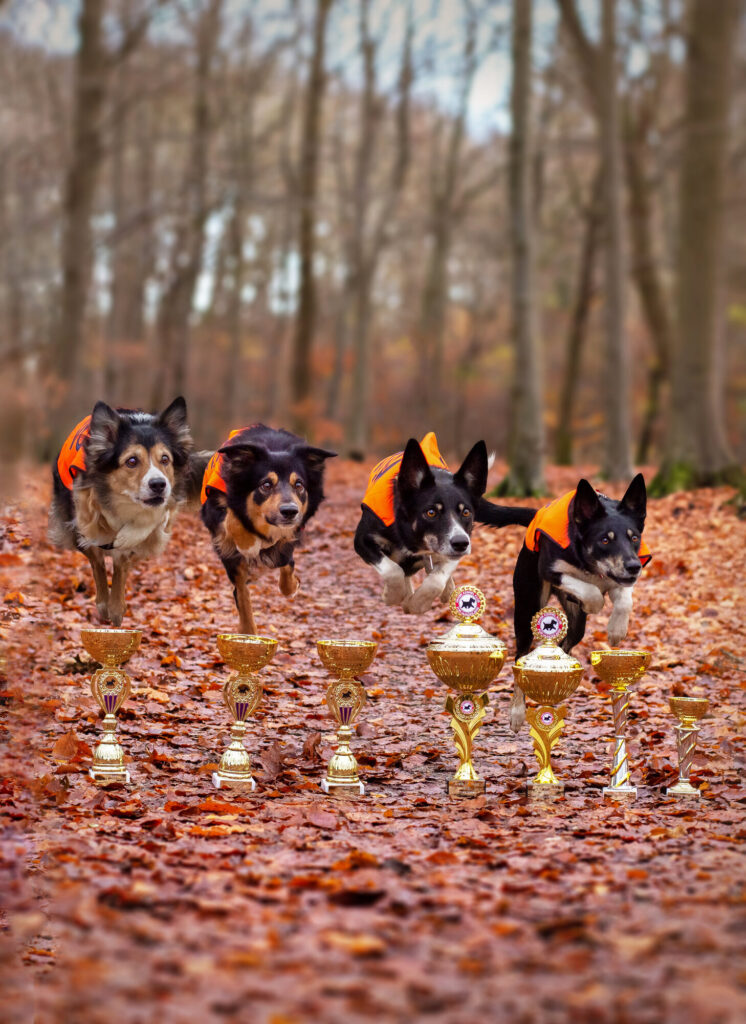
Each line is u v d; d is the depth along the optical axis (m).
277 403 42.28
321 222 42.72
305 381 29.27
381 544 6.90
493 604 10.12
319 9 29.00
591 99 22.16
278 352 41.03
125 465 6.93
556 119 34.09
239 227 34.78
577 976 3.06
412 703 7.64
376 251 30.83
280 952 3.28
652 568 10.92
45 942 3.72
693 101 16.69
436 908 3.71
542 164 29.31
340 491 16.94
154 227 36.06
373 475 7.21
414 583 10.62
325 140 33.75
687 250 16.39
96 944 3.35
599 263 30.55
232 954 3.25
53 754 5.82
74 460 7.09
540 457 16.59
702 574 10.60
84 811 5.05
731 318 41.03
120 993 3.00
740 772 6.05
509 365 47.44
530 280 17.28
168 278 35.97
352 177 41.66
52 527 7.43
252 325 48.88
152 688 7.25
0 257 32.41
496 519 6.95
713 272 16.23
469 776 5.70
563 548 6.39
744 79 19.62
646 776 6.03
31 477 8.59
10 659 6.34
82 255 22.02
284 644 8.77
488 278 45.56
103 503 7.07
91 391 38.88
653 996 2.90
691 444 15.99
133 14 23.17
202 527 12.45
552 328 45.22
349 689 5.72
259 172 33.59
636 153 26.12
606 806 5.45
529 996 2.93
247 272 46.59
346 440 29.20
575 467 23.94
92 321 42.78
